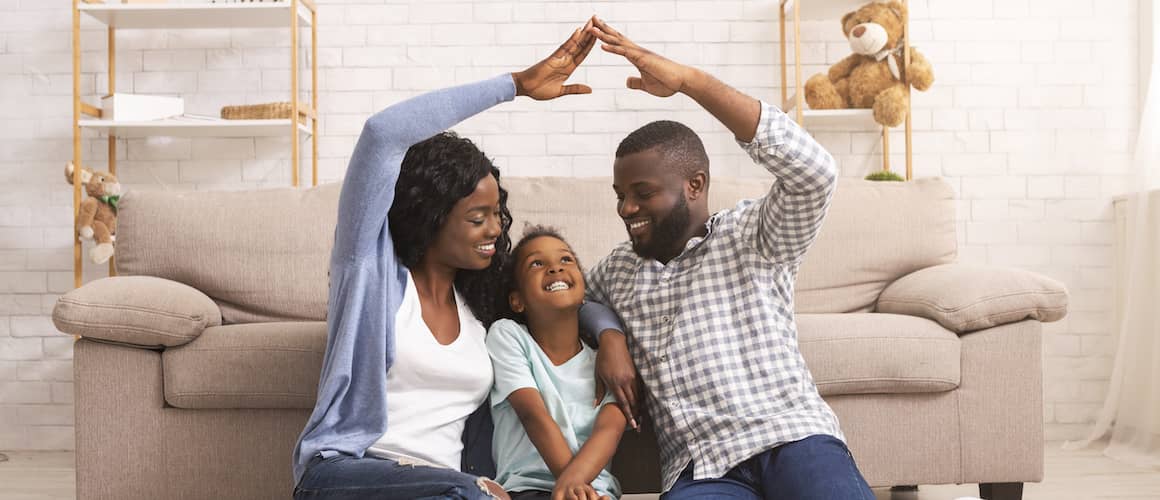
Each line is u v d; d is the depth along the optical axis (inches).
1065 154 141.0
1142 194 123.0
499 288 69.7
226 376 80.1
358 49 141.5
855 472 62.1
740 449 64.1
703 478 64.4
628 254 71.8
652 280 69.1
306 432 62.1
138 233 99.3
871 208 104.9
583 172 141.0
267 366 80.2
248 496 81.6
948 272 92.7
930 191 106.7
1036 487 106.0
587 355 68.4
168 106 132.9
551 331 67.7
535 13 141.6
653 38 141.3
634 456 78.7
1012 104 141.3
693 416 65.6
